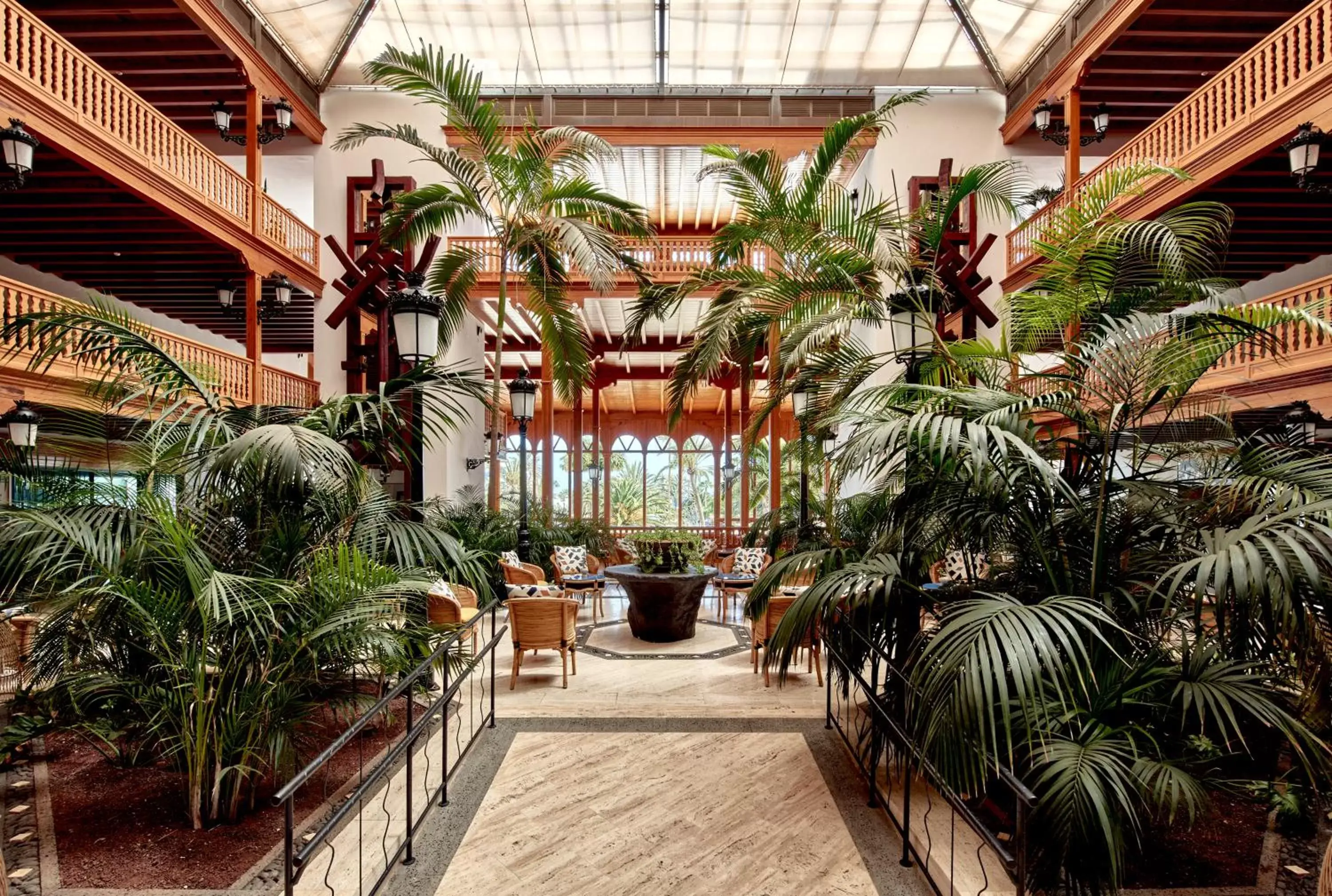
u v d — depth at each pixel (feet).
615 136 35.04
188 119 33.83
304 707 9.93
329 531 10.91
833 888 8.16
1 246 27.84
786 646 9.97
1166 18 26.94
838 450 10.27
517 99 35.65
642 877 8.41
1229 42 28.27
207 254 29.14
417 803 10.25
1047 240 10.56
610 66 34.71
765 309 14.93
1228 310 8.23
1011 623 7.03
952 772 6.94
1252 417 22.43
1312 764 7.70
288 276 31.94
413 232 21.79
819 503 18.13
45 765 11.32
